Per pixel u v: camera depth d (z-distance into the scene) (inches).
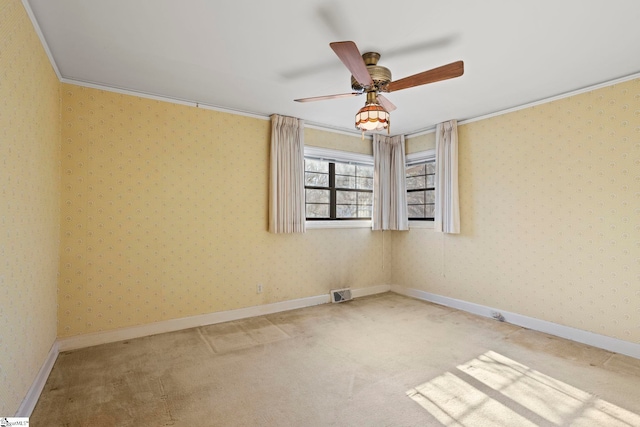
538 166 134.3
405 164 192.4
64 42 91.3
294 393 87.2
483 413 78.7
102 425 73.7
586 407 81.0
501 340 123.8
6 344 64.9
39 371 88.4
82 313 116.6
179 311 135.2
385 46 93.1
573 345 119.0
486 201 152.9
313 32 86.6
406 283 195.3
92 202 118.3
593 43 90.9
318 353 112.3
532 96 131.1
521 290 140.3
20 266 72.9
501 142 147.2
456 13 77.9
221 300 145.0
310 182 177.8
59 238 112.3
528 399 84.5
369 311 161.6
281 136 157.2
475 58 99.9
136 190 126.3
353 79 97.2
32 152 81.2
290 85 121.6
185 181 136.3
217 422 75.0
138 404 81.8
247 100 137.3
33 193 82.4
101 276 119.9
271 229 154.3
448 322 144.8
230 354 111.3
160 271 131.0
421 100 136.0
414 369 100.8
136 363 104.0
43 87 90.6
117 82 118.5
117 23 82.5
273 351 113.9
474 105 141.9
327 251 178.7
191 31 86.2
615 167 113.5
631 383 92.0
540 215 133.7
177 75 113.0
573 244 124.1
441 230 167.9
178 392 87.4
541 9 76.1
